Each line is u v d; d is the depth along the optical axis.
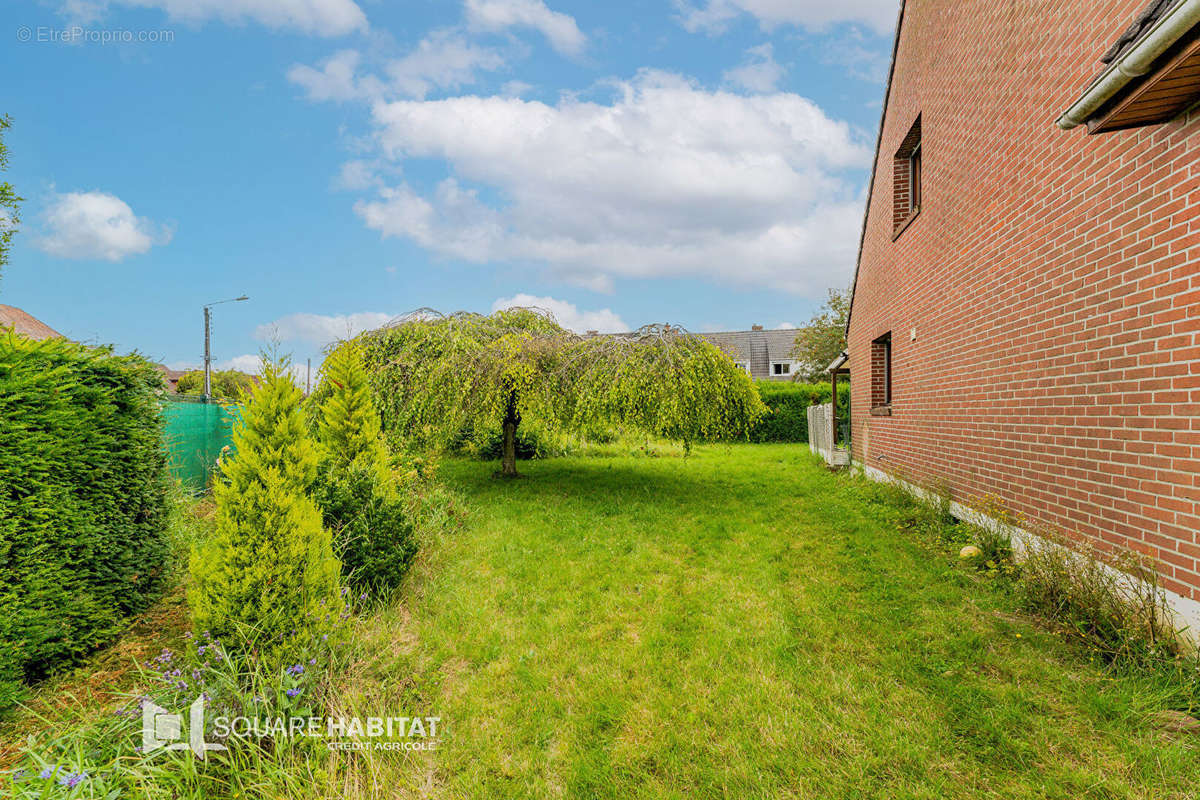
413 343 9.73
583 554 5.35
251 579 2.83
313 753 2.25
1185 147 2.86
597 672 3.03
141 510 3.88
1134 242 3.26
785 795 2.06
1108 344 3.50
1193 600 2.78
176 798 1.95
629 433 8.99
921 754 2.24
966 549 4.86
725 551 5.39
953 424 6.11
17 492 2.89
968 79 5.68
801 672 2.96
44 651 2.93
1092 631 3.21
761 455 14.64
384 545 4.23
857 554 5.15
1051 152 4.18
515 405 9.88
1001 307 4.97
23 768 1.96
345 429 6.37
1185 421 2.85
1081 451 3.77
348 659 2.91
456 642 3.42
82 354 3.39
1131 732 2.36
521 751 2.37
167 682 2.49
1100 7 3.59
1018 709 2.53
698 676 2.95
